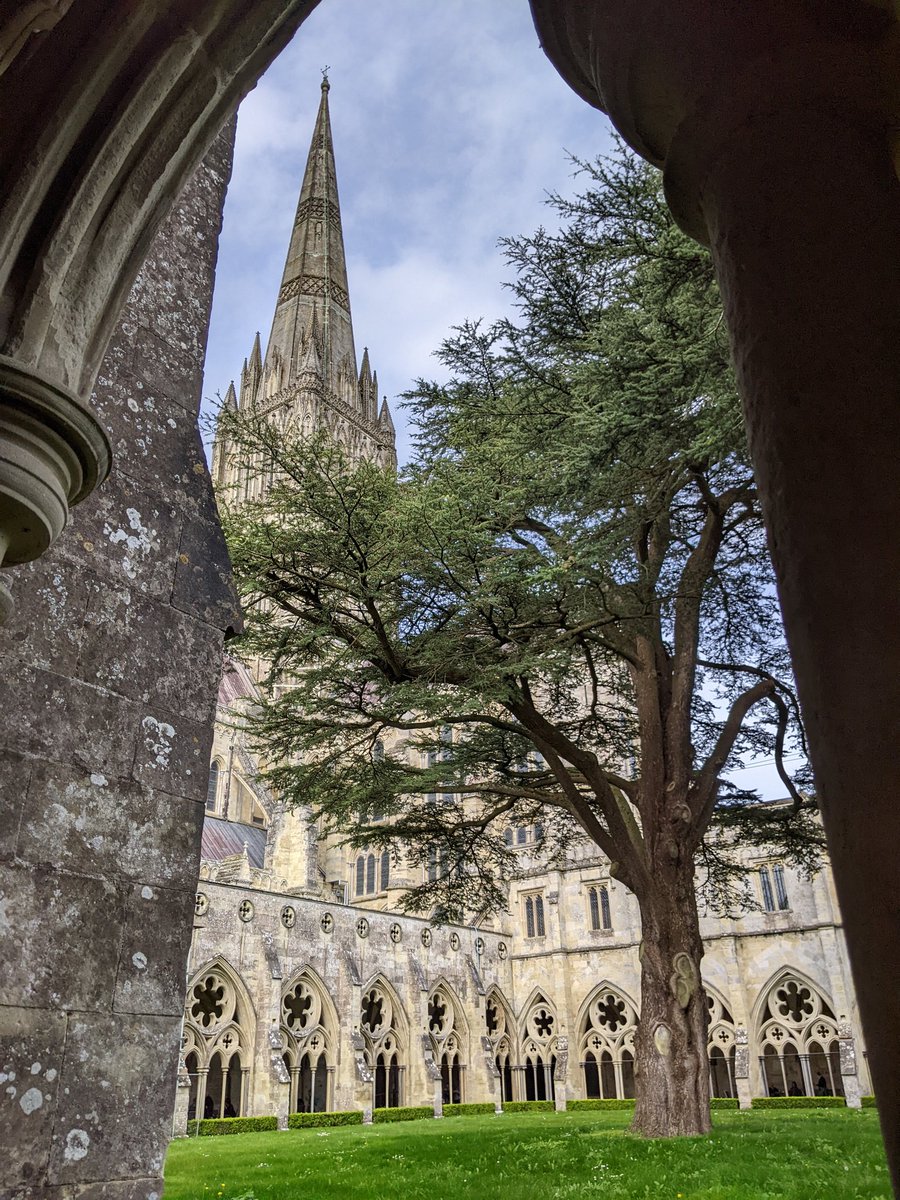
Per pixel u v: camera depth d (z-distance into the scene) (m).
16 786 3.67
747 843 18.50
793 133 1.49
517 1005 37.25
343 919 31.33
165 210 2.97
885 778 1.06
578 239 12.23
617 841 13.86
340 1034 29.69
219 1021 26.55
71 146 2.67
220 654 4.90
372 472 12.53
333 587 12.31
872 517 1.19
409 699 11.54
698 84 1.61
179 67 2.73
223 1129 24.61
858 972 1.06
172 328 5.31
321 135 86.44
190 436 5.21
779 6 1.56
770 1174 9.17
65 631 4.07
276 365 70.88
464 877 17.61
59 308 2.68
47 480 2.52
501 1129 18.33
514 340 13.29
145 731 4.30
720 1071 37.59
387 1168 11.98
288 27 2.91
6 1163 3.22
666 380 9.37
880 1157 9.98
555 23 1.97
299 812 35.88
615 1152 11.31
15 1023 3.40
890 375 1.28
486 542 11.30
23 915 3.54
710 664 16.30
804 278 1.38
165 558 4.73
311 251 77.12
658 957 13.39
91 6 2.64
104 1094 3.62
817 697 1.17
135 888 4.02
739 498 13.26
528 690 12.66
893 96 1.53
